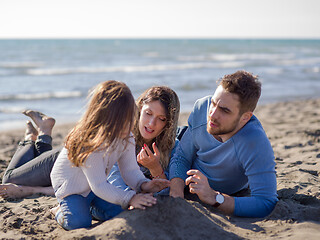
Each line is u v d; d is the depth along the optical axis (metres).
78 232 2.22
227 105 2.34
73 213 2.38
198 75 20.14
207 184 2.55
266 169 2.46
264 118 8.30
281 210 2.47
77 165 2.27
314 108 10.18
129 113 2.22
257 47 75.81
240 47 74.00
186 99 12.32
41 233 2.43
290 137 5.64
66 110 10.43
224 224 2.29
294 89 15.30
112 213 2.51
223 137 2.60
